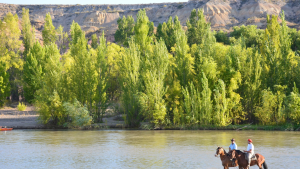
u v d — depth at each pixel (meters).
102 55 66.38
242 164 20.39
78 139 43.72
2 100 89.44
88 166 24.62
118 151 32.50
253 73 59.69
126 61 62.84
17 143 39.66
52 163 26.05
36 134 51.19
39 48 96.50
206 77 58.91
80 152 32.06
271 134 47.38
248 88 59.06
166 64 59.97
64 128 62.50
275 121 56.69
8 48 105.69
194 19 121.06
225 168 20.56
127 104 61.69
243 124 59.00
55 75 63.66
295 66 60.19
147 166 24.28
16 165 25.30
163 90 58.84
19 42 105.56
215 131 53.12
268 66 61.12
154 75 58.53
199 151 31.83
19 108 83.25
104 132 53.88
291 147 33.69
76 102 61.03
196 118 56.47
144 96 58.72
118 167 24.06
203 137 44.34
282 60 59.88
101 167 24.16
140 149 33.72
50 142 40.47
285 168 22.84
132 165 24.80
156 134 49.53
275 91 58.34
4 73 90.00
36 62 89.38
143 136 46.78
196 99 57.47
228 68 58.78
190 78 61.12
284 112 53.88
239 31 125.06
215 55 64.19
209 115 56.31
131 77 61.34
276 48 61.22
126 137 45.69
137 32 69.50
